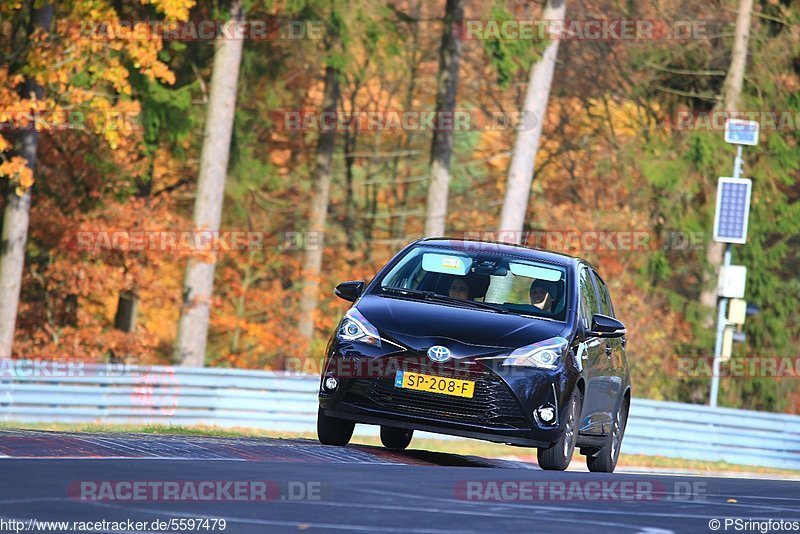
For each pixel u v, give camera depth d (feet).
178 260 344.28
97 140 344.08
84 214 345.51
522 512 83.76
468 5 453.17
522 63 374.43
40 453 102.27
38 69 266.77
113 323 421.18
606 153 487.20
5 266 292.81
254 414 261.24
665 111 475.31
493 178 516.32
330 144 470.39
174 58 357.00
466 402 123.03
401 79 512.22
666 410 285.64
